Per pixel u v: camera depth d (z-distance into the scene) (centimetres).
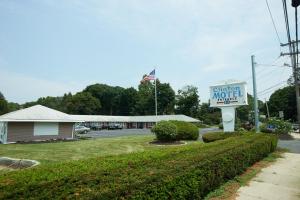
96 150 1895
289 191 793
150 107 9962
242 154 999
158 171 555
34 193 374
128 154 827
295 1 620
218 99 1970
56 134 3038
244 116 7606
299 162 1300
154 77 4531
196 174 623
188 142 2414
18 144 2442
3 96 8594
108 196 384
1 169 1159
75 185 428
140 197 431
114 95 10988
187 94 9906
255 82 2258
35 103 10850
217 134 1802
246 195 738
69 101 9381
